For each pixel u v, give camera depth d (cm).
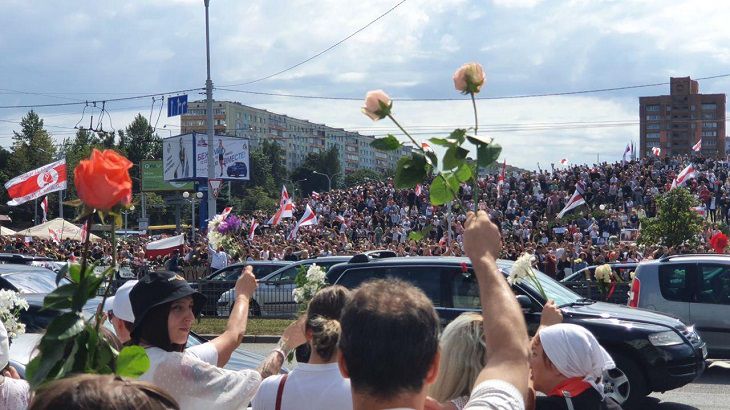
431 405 344
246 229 4172
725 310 1182
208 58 3098
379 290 217
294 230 3312
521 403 194
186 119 14662
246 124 14925
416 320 208
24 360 630
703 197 4197
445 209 4228
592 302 1040
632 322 954
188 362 372
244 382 374
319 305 394
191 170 4944
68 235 3378
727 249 2302
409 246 2703
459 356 356
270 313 1833
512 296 212
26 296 792
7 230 3566
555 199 4456
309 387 367
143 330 377
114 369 278
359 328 208
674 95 17700
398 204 4853
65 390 184
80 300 277
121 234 4481
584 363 358
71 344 276
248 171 5175
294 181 12275
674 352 938
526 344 205
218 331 1692
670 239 2322
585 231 3772
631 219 3931
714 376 1212
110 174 246
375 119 256
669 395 1066
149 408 184
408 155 252
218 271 2062
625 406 938
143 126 8712
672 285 1220
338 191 5991
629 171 4894
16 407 415
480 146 241
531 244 2511
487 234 219
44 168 2741
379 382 204
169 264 2583
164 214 8281
